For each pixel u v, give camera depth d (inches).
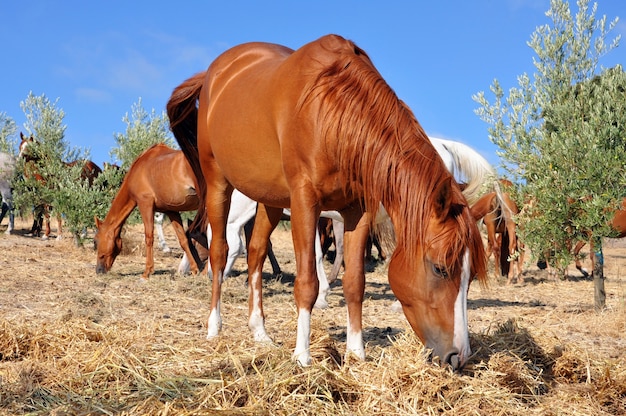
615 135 200.5
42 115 494.9
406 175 107.3
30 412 102.3
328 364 115.9
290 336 174.7
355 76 120.6
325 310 232.2
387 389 106.5
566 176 201.2
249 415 96.6
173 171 311.3
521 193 217.0
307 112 121.9
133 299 240.4
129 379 119.9
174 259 444.1
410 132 113.3
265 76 143.8
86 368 126.2
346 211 133.2
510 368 118.3
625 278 383.2
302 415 99.0
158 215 489.1
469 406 104.2
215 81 170.6
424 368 107.7
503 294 294.7
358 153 115.6
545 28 223.0
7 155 550.3
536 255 212.7
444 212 101.3
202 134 174.1
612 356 150.6
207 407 100.3
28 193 509.7
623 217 277.0
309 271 123.6
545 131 214.4
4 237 513.3
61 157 502.3
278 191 141.3
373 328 191.3
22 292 243.8
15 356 140.3
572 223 204.8
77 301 223.3
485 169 235.3
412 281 105.7
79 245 450.6
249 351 132.3
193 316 207.9
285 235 747.4
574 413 107.8
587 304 255.1
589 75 219.8
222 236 173.6
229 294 249.9
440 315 103.3
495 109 221.1
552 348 141.6
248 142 141.3
